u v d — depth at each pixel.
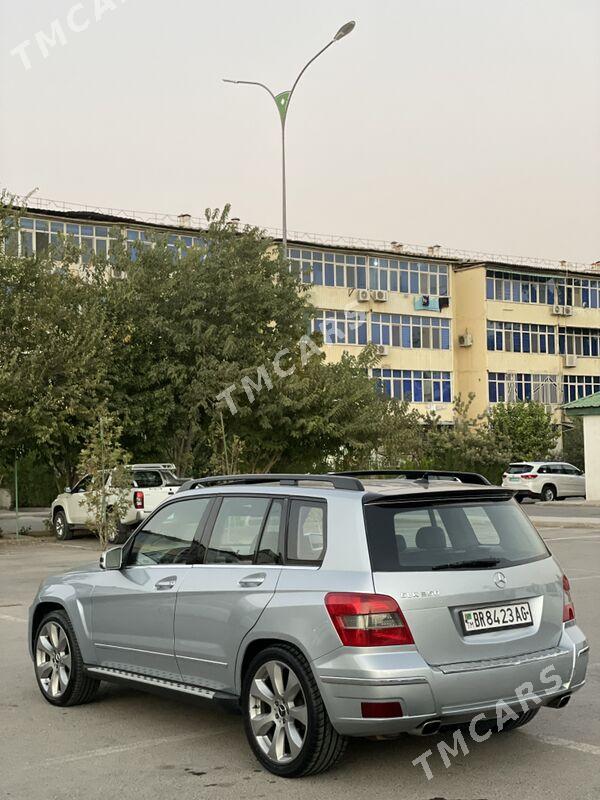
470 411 59.88
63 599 6.93
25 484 41.44
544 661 5.34
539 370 61.81
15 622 10.82
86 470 21.45
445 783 5.12
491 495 5.75
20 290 23.47
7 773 5.38
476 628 5.18
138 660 6.29
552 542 20.52
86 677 6.84
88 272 26.31
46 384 23.05
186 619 5.88
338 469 28.02
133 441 26.06
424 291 58.31
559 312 62.28
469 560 5.30
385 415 34.06
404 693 4.87
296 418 26.30
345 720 4.95
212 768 5.44
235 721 6.48
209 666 5.73
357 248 54.88
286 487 5.75
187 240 45.81
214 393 25.53
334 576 5.16
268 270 27.27
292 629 5.19
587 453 36.16
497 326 60.22
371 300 55.47
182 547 6.21
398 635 4.95
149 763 5.54
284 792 5.00
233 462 24.66
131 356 25.59
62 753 5.75
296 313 27.44
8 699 7.18
